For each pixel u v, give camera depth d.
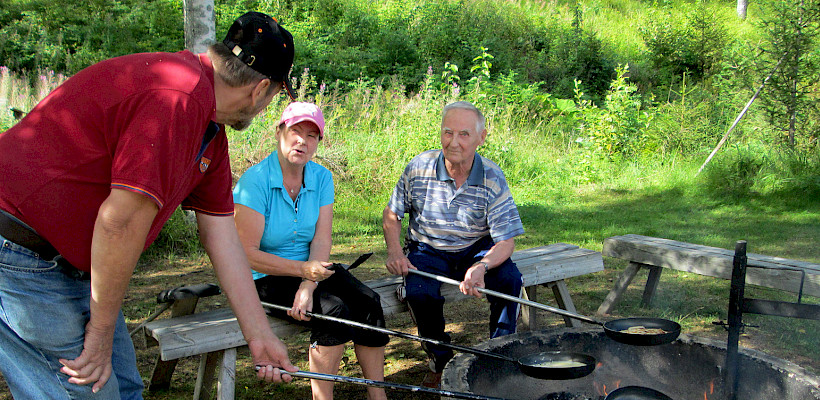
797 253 5.85
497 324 3.28
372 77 13.66
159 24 14.91
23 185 1.67
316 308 2.81
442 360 3.27
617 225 7.02
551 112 11.90
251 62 1.81
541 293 5.05
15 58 13.25
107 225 1.61
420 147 8.53
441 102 9.23
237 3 15.31
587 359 2.53
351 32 15.16
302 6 16.12
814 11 9.03
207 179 2.11
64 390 1.86
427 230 3.41
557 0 20.42
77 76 1.72
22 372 1.86
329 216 3.15
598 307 4.68
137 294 4.77
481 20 16.56
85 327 1.87
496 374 2.66
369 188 8.06
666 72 16.50
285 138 2.92
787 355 3.79
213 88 1.80
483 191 3.34
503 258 3.23
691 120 10.63
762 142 9.53
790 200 7.98
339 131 8.96
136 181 1.59
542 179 9.30
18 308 1.76
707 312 4.50
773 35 9.38
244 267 2.23
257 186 2.90
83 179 1.68
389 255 3.35
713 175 8.79
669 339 2.42
